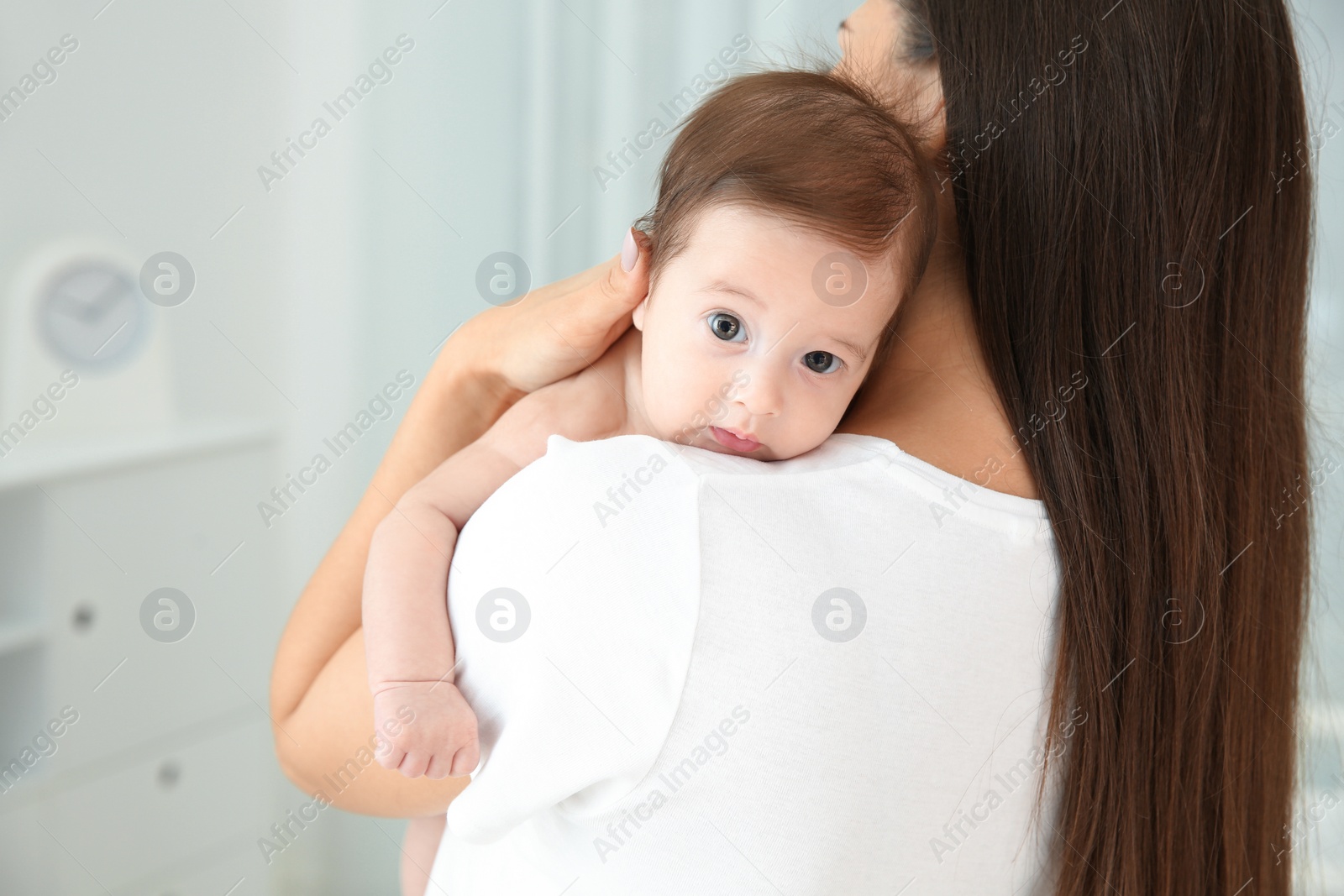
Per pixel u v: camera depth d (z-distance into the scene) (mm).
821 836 525
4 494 1549
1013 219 629
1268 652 729
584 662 510
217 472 1835
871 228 652
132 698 1695
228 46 1819
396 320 2098
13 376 1587
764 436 677
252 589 1905
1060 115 621
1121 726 624
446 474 721
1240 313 663
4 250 1572
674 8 2256
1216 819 708
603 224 2283
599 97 2242
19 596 1564
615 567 511
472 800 555
